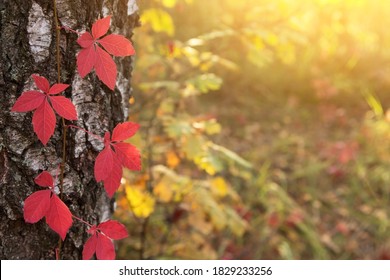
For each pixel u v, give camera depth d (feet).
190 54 7.30
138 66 7.39
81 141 4.04
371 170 12.80
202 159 6.44
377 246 10.55
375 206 11.64
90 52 3.44
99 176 3.56
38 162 3.88
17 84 3.75
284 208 10.94
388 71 17.70
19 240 3.98
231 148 13.23
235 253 9.64
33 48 3.75
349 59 17.93
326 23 14.25
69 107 3.45
